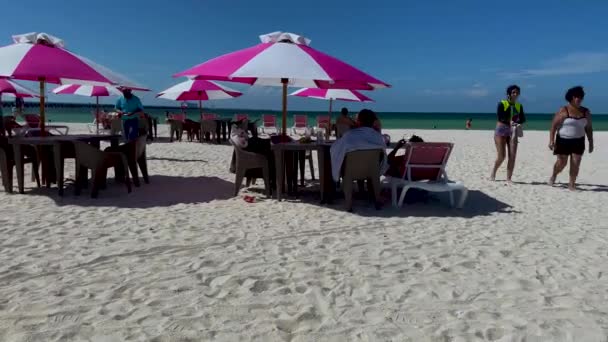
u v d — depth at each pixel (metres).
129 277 3.38
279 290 3.21
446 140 18.19
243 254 3.93
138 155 6.71
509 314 2.90
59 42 6.06
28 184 6.75
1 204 5.52
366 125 5.60
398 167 6.02
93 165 5.93
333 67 5.44
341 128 10.38
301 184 7.18
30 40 5.89
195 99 13.20
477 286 3.34
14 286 3.16
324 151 5.79
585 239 4.55
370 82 5.50
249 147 6.67
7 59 5.34
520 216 5.46
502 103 7.66
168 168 8.80
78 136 6.72
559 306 3.03
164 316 2.79
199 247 4.09
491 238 4.54
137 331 2.60
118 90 12.58
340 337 2.59
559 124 7.16
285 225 4.87
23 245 4.02
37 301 2.94
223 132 14.97
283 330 2.67
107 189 6.59
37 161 6.48
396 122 46.75
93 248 3.99
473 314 2.89
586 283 3.43
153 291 3.14
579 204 6.16
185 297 3.06
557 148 7.22
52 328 2.61
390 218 5.25
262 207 5.69
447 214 5.51
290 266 3.67
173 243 4.18
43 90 6.52
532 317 2.86
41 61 5.39
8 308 2.84
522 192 6.94
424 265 3.76
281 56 5.35
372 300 3.08
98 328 2.62
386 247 4.20
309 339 2.56
